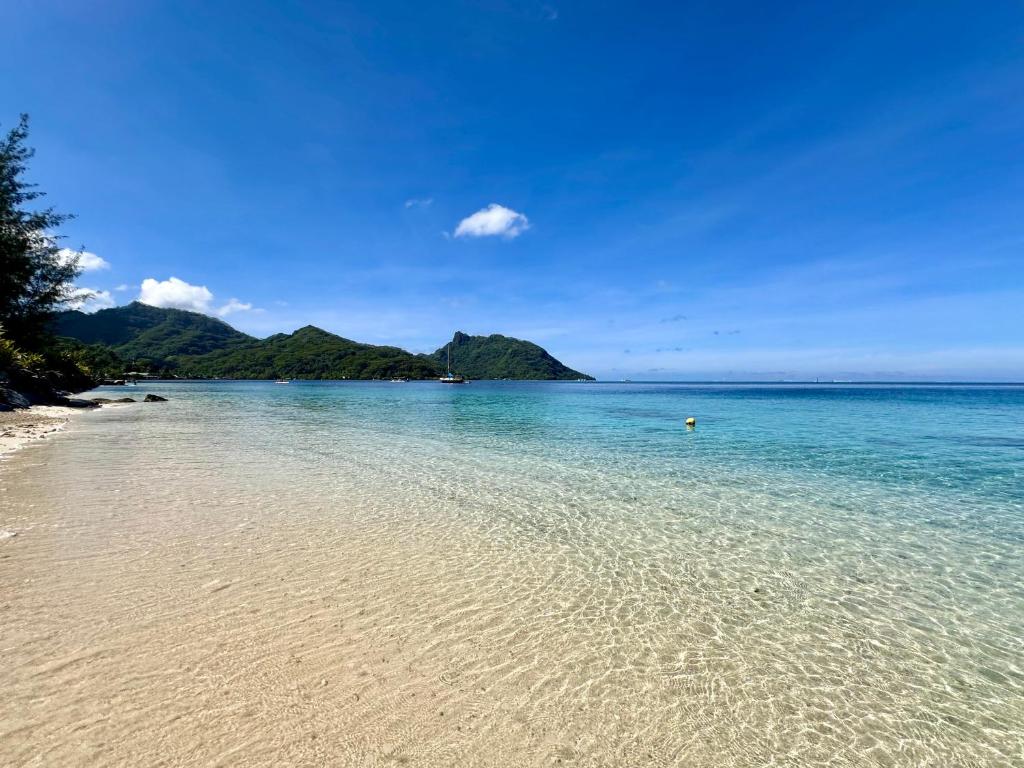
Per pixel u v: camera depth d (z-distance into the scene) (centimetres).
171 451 1662
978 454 1917
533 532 901
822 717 417
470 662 470
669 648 517
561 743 367
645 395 8488
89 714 363
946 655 524
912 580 723
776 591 675
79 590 572
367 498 1102
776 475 1484
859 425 3106
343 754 341
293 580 636
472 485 1281
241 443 1938
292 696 400
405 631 522
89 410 3303
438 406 4903
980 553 837
